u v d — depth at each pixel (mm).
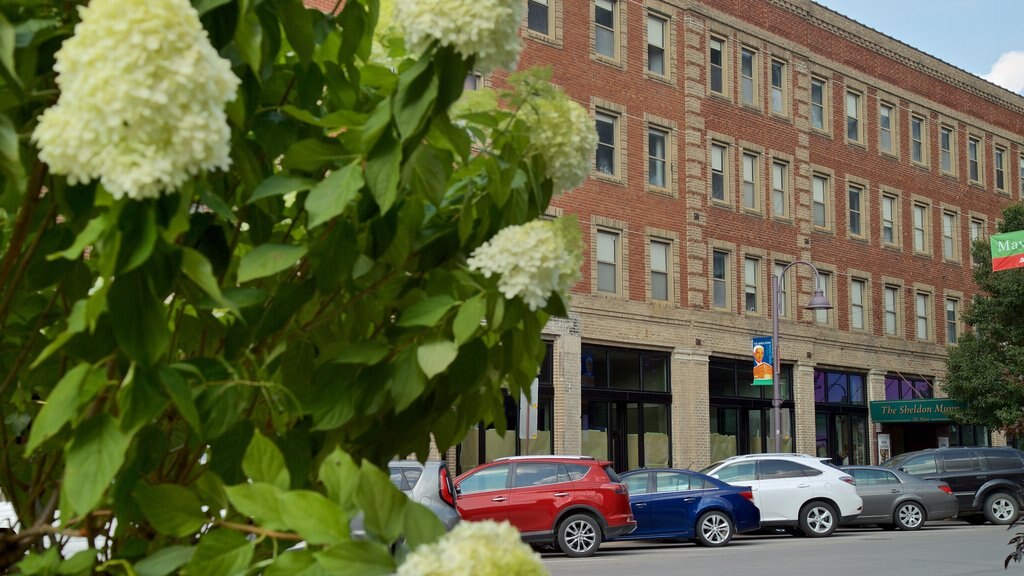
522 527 18109
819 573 15258
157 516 1771
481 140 2340
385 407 2029
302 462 1972
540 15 27250
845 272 35188
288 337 2119
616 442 28000
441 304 1943
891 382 36750
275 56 2076
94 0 1475
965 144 41156
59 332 2078
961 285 40000
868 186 36500
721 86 31750
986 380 32281
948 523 27562
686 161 30094
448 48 1858
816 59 34969
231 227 2111
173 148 1493
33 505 2129
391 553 1599
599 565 16672
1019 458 26531
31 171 1882
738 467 22906
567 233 2057
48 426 1561
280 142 2160
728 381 30969
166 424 2074
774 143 32969
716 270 30906
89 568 1737
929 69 39750
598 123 28109
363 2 2373
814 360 33375
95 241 1613
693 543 21391
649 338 28391
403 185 1977
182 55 1481
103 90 1440
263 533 1665
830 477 22734
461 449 24047
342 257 1982
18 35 1821
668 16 30188
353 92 2283
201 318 2098
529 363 2260
